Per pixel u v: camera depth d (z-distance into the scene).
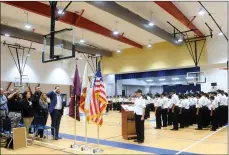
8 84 16.22
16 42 15.42
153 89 21.34
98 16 9.80
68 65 20.75
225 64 12.58
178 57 13.68
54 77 19.45
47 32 11.74
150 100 13.55
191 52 13.24
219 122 8.67
